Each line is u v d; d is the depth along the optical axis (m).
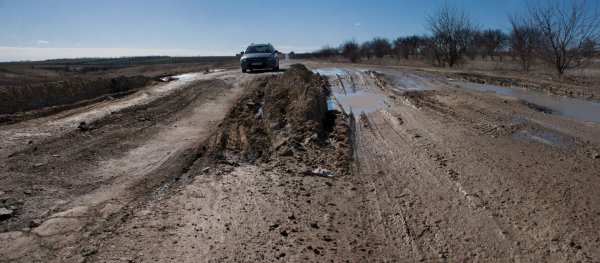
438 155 7.43
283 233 4.68
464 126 9.55
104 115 11.09
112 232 4.68
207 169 6.80
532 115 10.66
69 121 10.31
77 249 4.32
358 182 6.31
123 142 8.59
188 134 9.61
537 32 23.27
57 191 5.85
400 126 9.82
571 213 5.03
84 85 16.58
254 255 4.25
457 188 5.92
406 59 49.81
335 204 5.53
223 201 5.54
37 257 4.17
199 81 19.66
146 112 11.88
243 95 15.08
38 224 4.85
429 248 4.44
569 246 4.32
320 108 10.65
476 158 7.19
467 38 31.39
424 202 5.54
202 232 4.71
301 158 7.36
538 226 4.76
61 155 7.46
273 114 10.27
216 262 4.12
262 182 6.24
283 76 16.80
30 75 27.78
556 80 18.78
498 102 12.46
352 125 10.08
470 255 4.27
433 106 12.11
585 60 22.64
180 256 4.21
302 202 5.56
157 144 8.58
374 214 5.24
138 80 19.64
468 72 22.11
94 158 7.40
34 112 11.17
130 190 5.96
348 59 53.25
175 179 6.43
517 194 5.63
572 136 8.55
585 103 12.76
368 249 4.43
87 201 5.54
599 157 7.13
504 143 8.09
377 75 20.39
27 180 6.19
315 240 4.59
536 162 6.91
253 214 5.17
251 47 25.62
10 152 7.50
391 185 6.16
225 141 8.48
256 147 8.03
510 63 36.28
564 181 6.04
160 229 4.76
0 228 4.74
